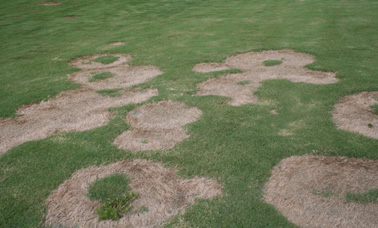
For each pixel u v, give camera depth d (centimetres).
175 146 351
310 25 1053
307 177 289
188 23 1198
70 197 277
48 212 260
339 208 252
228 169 306
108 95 517
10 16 1457
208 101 471
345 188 273
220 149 340
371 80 527
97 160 331
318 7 1438
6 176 309
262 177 293
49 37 1037
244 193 274
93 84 577
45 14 1504
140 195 277
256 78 570
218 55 741
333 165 305
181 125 399
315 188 275
